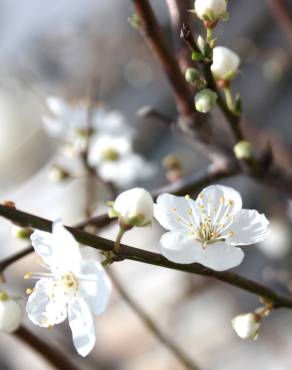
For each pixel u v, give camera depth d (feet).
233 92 2.09
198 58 0.92
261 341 1.95
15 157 2.67
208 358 1.99
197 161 1.98
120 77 2.26
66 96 2.17
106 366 2.09
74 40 2.29
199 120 1.10
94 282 0.84
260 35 2.06
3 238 2.06
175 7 1.06
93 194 1.21
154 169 1.28
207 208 0.91
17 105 2.70
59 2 2.42
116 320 2.22
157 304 2.19
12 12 2.46
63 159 1.23
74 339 0.84
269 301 0.91
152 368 2.02
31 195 2.40
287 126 2.00
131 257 0.85
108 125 1.26
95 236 0.85
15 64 2.35
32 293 0.87
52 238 0.84
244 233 0.89
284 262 1.64
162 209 0.90
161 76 2.10
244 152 1.02
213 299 2.10
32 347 1.10
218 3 0.91
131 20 1.04
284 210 1.57
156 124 2.17
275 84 2.06
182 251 0.87
